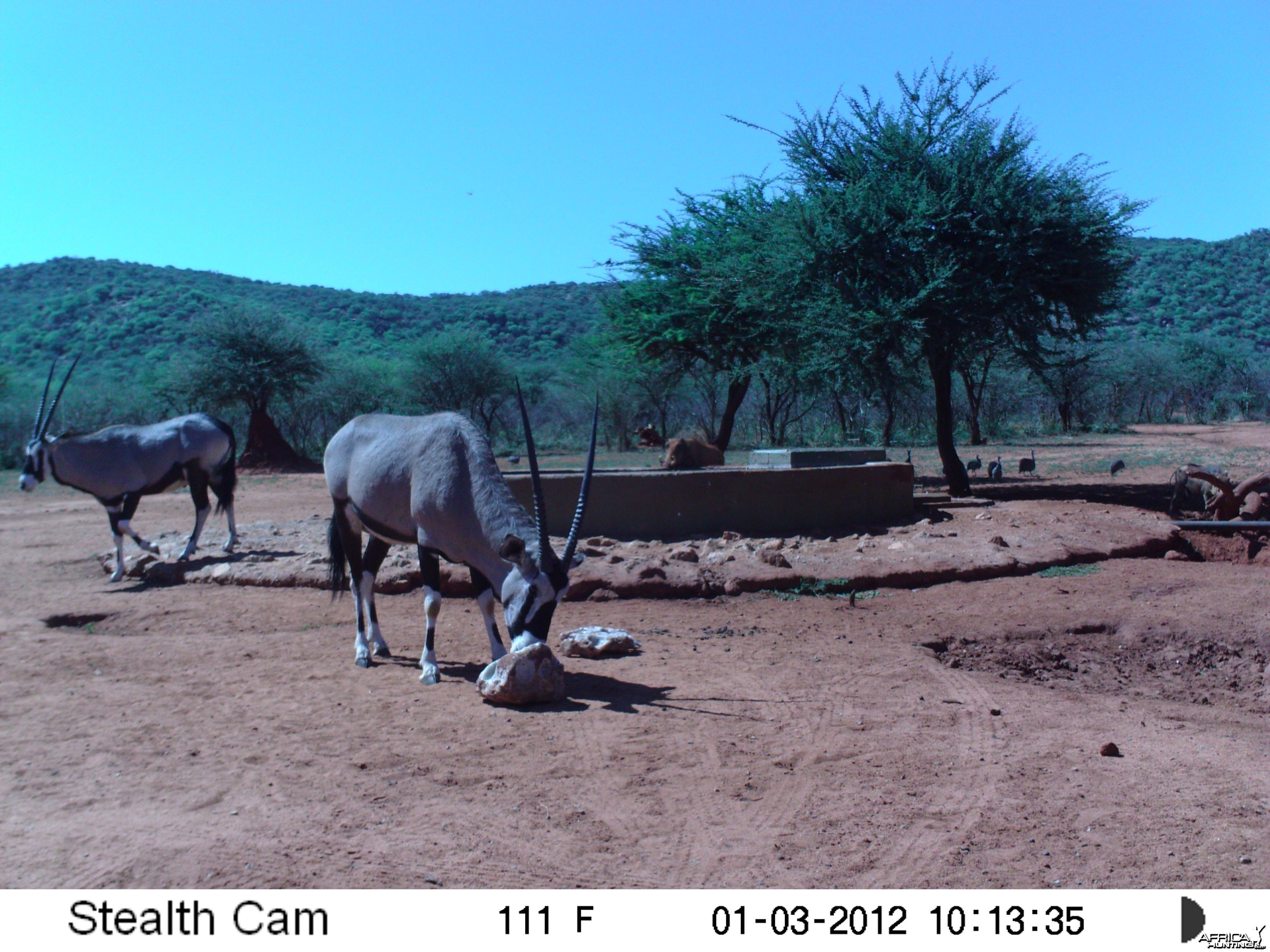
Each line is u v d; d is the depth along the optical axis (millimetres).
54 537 16734
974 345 19547
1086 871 4254
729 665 7758
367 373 48531
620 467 29203
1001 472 24453
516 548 6543
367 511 7691
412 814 4852
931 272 18203
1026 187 18922
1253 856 4375
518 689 6574
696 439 19203
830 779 5332
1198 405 63688
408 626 9289
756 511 13859
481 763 5562
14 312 81250
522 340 91625
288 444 38375
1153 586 10578
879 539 12875
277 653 8312
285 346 38125
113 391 43750
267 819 4777
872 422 50469
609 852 4438
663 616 9602
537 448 48750
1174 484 16703
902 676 7461
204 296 85938
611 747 5824
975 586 10844
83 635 9227
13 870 4215
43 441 11992
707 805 4980
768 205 23578
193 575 11805
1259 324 102938
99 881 4117
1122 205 19031
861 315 18438
